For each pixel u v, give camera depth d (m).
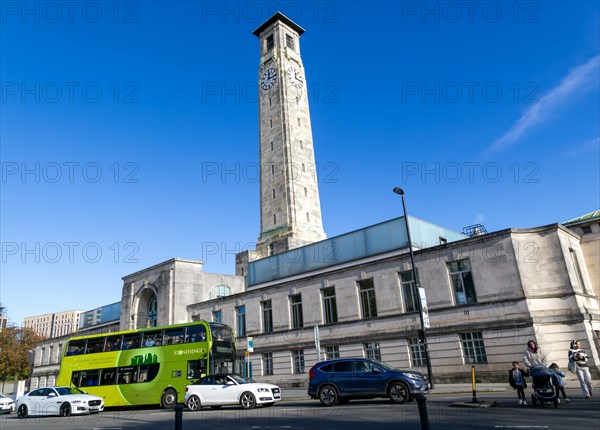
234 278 52.62
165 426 15.40
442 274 28.28
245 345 38.66
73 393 25.39
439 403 16.58
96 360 27.91
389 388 17.34
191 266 48.22
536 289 25.12
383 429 11.46
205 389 20.98
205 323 25.30
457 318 26.92
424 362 27.91
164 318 46.00
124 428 15.52
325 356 33.06
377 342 30.39
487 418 12.28
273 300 37.72
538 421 11.28
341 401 19.41
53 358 66.25
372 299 31.64
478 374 25.42
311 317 34.56
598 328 24.94
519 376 15.01
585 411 12.51
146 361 26.05
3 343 79.75
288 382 34.53
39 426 18.50
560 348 23.83
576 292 24.48
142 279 50.53
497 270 26.08
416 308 29.14
